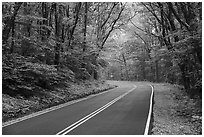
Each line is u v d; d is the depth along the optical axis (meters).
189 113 18.03
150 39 58.38
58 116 15.74
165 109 20.00
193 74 25.31
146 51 66.81
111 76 102.75
